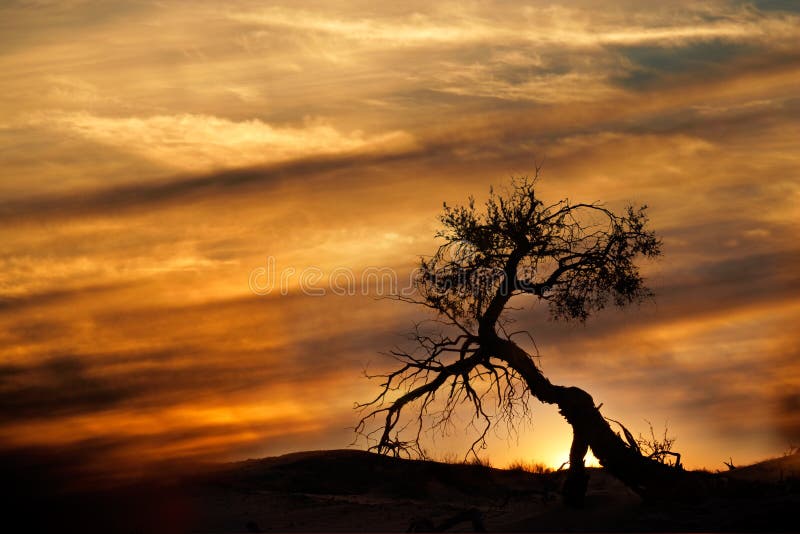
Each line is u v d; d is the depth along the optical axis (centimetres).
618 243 2667
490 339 2645
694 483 2614
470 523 2670
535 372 2659
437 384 2673
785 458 3145
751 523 2288
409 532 2480
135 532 2873
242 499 3150
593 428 2620
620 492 2989
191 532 2759
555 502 2855
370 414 2694
